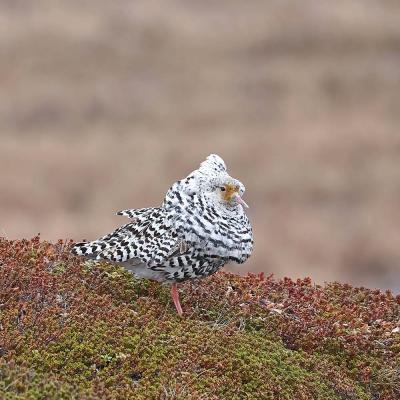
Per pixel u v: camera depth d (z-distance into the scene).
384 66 52.00
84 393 8.34
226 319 10.49
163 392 8.69
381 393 10.03
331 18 57.25
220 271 11.85
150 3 59.66
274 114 45.50
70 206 34.41
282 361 9.80
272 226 32.56
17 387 8.15
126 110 45.81
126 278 10.87
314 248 30.77
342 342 10.48
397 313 11.69
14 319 9.28
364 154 39.97
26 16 54.62
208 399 8.70
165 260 10.20
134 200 35.38
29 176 35.75
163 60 52.56
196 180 10.45
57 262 10.83
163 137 42.22
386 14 57.78
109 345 9.20
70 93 46.56
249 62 52.94
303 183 36.28
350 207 34.59
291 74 50.72
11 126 42.72
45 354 8.83
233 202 10.36
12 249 10.77
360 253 30.38
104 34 54.12
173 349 9.41
